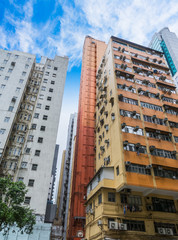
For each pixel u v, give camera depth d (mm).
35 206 28812
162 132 27453
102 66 41906
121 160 22875
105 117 32594
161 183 22656
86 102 50375
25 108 38812
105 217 21031
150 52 41531
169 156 25734
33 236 25484
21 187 19094
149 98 31703
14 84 39719
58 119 39188
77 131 47875
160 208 23203
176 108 31469
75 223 33750
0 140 32094
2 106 35969
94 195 25781
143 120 28219
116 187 22625
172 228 22094
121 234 20109
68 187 60625
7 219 16984
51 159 33969
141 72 35625
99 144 33531
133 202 22672
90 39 64125
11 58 43812
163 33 120812
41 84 43500
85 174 39531
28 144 34562
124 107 28438
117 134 25656
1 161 31094
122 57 35406
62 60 49375
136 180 21859
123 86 30922
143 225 21297
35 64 47438
